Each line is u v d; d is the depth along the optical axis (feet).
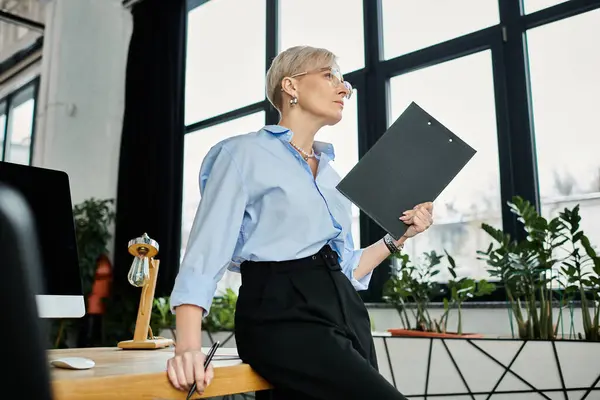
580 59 8.90
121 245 15.02
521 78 9.43
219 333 10.70
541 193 8.97
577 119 8.79
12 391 1.05
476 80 10.02
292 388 2.91
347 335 3.07
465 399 6.63
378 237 10.74
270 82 3.87
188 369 2.58
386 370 7.23
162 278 13.98
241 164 3.19
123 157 15.58
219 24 15.46
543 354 6.24
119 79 16.96
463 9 10.50
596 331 6.40
